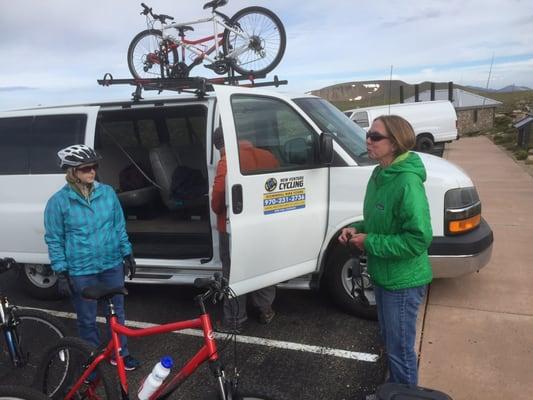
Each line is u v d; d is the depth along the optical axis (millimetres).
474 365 3309
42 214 4445
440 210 3773
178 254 4383
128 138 5871
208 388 3326
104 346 2719
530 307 4145
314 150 3932
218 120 4027
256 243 3555
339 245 4070
